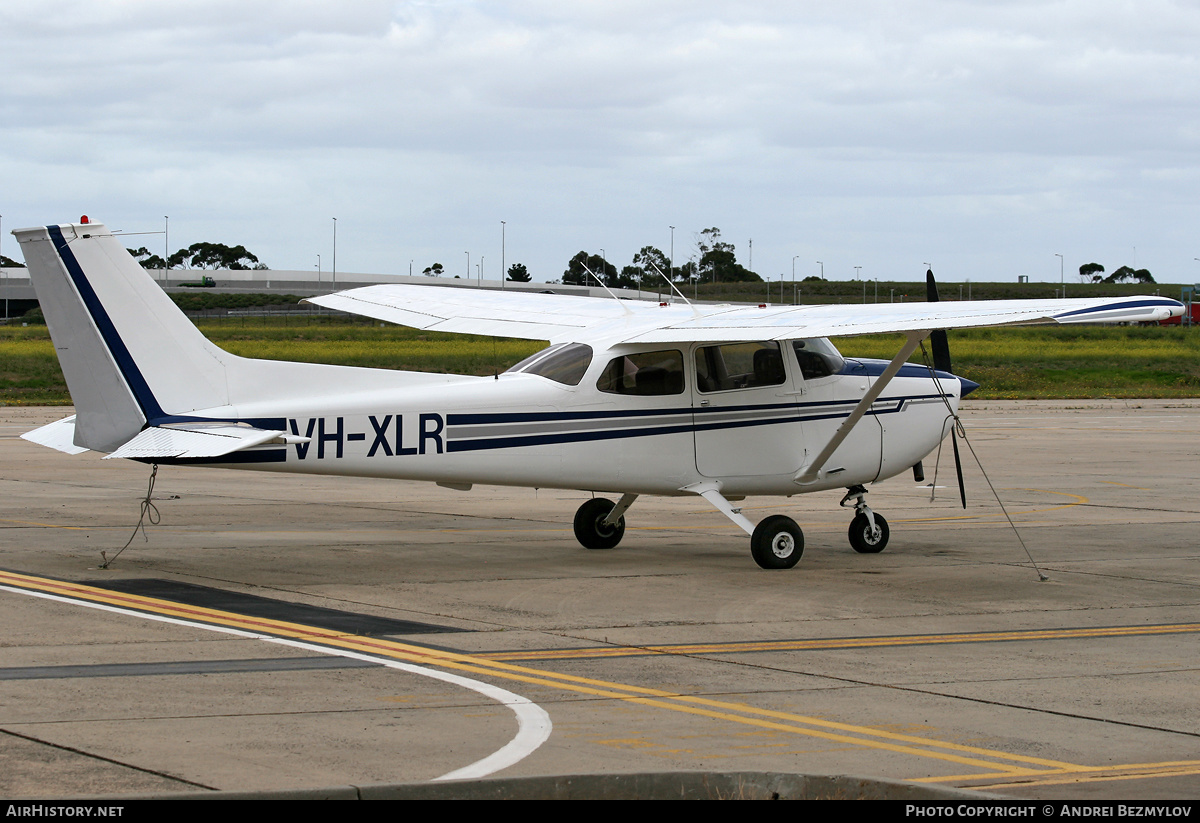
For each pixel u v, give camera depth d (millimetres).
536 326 20469
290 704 10812
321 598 15992
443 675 12016
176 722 10156
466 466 17953
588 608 15711
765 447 19594
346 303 22969
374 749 9484
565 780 7820
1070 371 84500
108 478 31094
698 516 25859
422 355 91750
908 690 11695
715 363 19297
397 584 17188
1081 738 10148
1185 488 30750
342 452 17234
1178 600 16672
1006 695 11539
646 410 18812
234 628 13977
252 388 17125
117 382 16656
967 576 18562
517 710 10750
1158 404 62562
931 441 20953
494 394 18078
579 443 18484
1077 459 37406
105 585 16578
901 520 25266
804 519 25406
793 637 14125
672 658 12953
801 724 10461
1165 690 11812
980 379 77375
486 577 17953
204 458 15562
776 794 7898
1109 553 20969
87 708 10531
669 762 9297
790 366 19766
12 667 12000
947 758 9547
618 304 22109
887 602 16391
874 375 20500
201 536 21656
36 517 23688
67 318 16531
